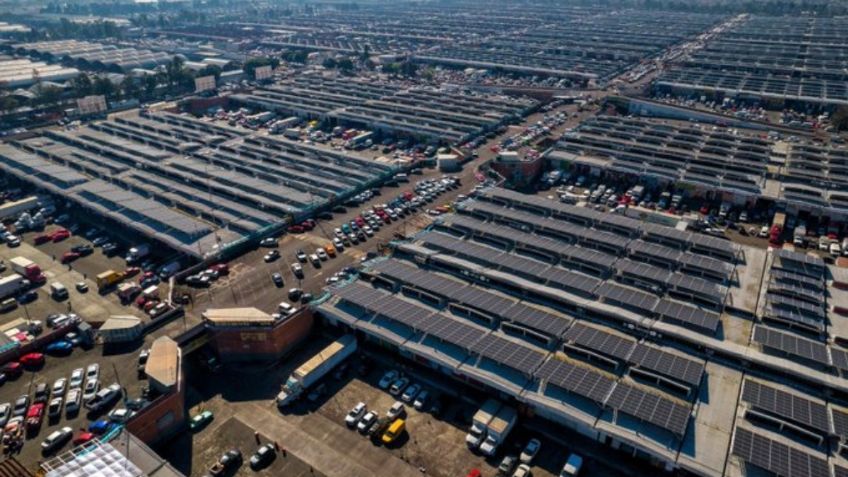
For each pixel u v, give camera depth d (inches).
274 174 6225.4
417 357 3659.0
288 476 2972.4
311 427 3275.1
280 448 3134.8
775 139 7047.2
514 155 6304.1
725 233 5236.2
